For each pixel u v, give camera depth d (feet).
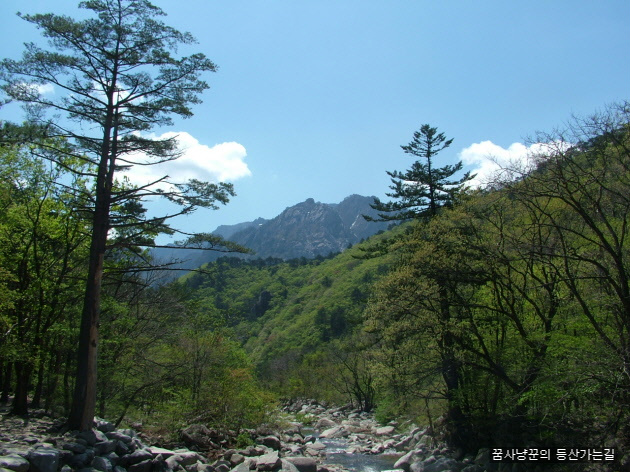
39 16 46.68
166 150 53.06
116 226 50.34
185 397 79.36
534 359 61.05
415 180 93.45
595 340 52.13
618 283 52.31
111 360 67.51
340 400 199.62
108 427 49.96
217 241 54.85
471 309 74.95
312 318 316.40
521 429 64.03
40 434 45.52
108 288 78.18
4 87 46.14
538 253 54.13
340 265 424.05
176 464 52.01
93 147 50.75
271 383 239.09
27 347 54.34
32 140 47.93
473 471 64.54
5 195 60.23
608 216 56.24
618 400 48.01
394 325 70.95
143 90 52.75
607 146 50.96
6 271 51.78
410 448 92.48
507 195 60.54
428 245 70.54
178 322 82.53
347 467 78.64
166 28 51.75
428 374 70.18
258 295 437.58
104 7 50.55
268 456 64.49
